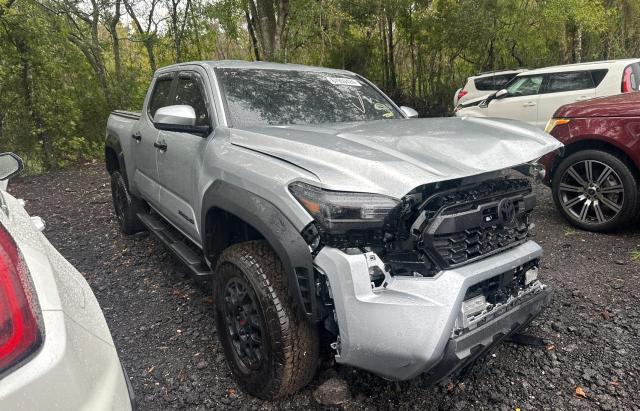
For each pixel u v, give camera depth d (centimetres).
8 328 119
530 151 255
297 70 390
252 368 258
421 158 233
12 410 113
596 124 482
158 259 477
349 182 218
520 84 991
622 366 279
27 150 1015
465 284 217
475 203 237
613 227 486
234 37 1502
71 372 127
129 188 499
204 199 289
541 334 315
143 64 1658
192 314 363
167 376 287
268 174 245
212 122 322
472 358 230
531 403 253
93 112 1206
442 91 1817
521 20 1642
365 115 371
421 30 1750
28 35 974
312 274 221
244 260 250
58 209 702
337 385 259
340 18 1396
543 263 429
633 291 366
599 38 2162
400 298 212
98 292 409
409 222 224
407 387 266
